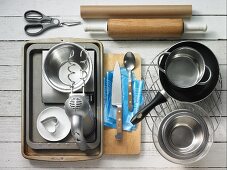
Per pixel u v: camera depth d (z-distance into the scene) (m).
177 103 0.98
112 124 0.96
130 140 0.96
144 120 0.99
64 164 0.98
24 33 1.00
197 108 0.96
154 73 0.99
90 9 0.97
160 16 0.98
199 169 0.98
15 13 1.00
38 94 0.97
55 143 0.95
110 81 0.97
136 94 0.97
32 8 1.00
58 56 0.92
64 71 0.95
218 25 1.00
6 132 0.99
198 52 0.91
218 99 0.99
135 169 0.98
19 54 1.00
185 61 0.95
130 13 0.96
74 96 0.81
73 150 0.96
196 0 1.00
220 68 0.99
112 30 0.95
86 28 0.96
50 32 1.00
